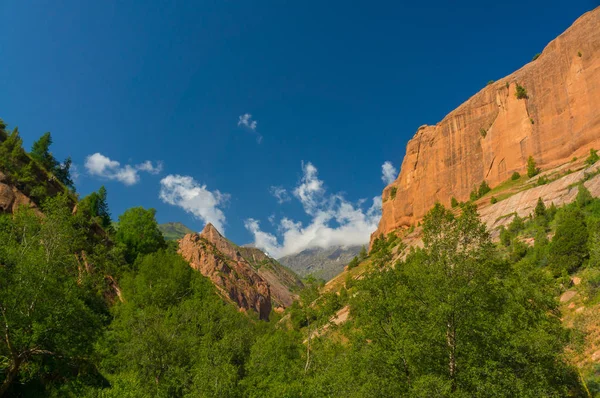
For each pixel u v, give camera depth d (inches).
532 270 1486.2
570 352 1270.9
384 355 929.5
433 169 6702.8
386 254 1165.1
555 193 3449.8
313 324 1828.2
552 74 5088.6
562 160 4667.8
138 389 1106.7
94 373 1118.4
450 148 6481.3
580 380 1097.4
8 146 2576.3
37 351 859.4
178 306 2078.0
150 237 3080.7
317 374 1346.0
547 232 2842.0
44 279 905.5
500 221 3727.9
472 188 5876.0
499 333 824.3
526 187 4375.0
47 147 3599.9
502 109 5753.0
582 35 4778.5
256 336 2031.3
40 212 2230.6
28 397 861.8
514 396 756.6
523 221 3383.4
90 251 2289.6
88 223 2541.8
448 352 854.5
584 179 3257.9
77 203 2689.5
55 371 967.0
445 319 831.7
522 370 821.2
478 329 829.8
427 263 958.4
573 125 4608.8
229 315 2053.4
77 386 978.1
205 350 1400.1
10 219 1392.7
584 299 1641.2
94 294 1815.9
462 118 6432.1
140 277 2273.6
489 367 788.0
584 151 4379.9
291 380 1459.2
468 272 887.1
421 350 846.5
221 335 1849.2
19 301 847.1
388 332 985.5
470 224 911.0
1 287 839.1
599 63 4434.1
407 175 7445.9
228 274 7007.9
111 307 1961.1
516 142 5305.1
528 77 5521.7
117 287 2218.3
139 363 1341.0
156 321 1519.4
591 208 2645.2
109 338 1492.4
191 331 1772.9
